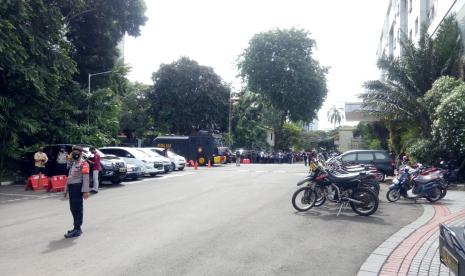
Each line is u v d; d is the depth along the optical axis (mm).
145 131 52844
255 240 8273
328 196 11664
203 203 13156
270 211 11672
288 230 9242
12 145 20609
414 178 14133
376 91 23000
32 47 19672
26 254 7258
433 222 10445
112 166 18703
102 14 29000
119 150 22703
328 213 11508
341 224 10031
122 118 51844
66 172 19750
